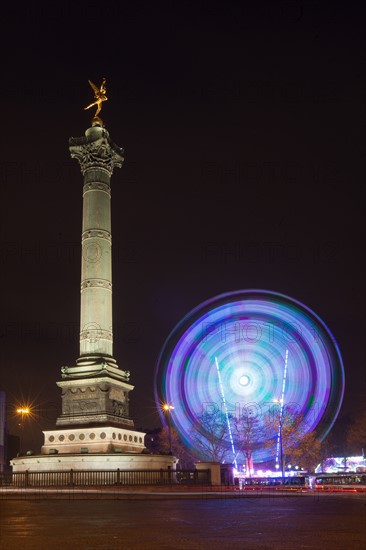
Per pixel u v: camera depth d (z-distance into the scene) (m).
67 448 51.53
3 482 48.12
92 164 60.88
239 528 16.25
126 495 34.94
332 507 24.64
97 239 58.34
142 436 56.44
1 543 13.31
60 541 13.63
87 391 53.56
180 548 12.47
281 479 50.47
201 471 45.75
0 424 80.06
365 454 100.69
